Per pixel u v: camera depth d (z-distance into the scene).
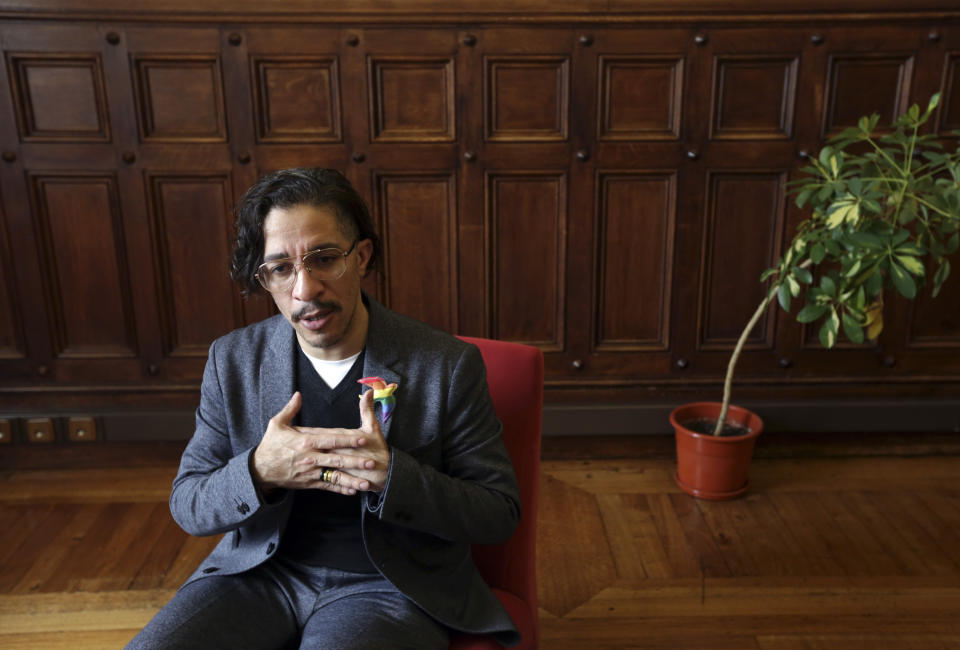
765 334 2.83
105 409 2.81
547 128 2.63
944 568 2.20
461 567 1.28
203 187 2.66
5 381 2.80
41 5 2.44
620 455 2.93
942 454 2.92
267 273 1.15
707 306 2.81
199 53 2.52
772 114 2.61
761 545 2.34
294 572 1.29
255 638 1.19
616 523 2.48
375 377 1.21
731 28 2.52
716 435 2.56
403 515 1.11
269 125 2.61
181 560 2.28
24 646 1.92
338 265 1.15
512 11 2.50
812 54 2.54
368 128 2.61
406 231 2.73
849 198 2.07
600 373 2.87
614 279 2.79
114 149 2.60
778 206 2.69
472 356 1.28
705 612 2.04
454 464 1.25
